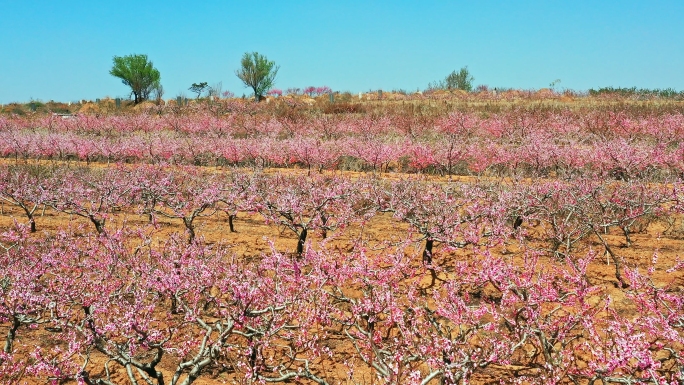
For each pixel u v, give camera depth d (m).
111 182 12.75
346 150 20.25
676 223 11.54
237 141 22.56
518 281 6.07
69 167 18.23
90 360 6.46
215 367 6.39
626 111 29.84
